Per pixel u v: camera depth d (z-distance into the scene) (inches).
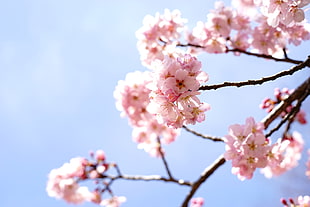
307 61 173.6
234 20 260.8
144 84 267.7
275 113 228.1
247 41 278.1
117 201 310.5
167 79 146.6
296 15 181.0
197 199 306.7
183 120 156.0
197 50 284.7
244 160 188.5
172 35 247.9
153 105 154.3
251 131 187.6
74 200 307.3
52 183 304.8
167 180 259.1
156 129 293.6
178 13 250.2
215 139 235.0
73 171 297.0
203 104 158.4
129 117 275.6
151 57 245.6
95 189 297.9
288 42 252.4
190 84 146.6
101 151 296.8
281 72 169.8
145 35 246.7
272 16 185.2
